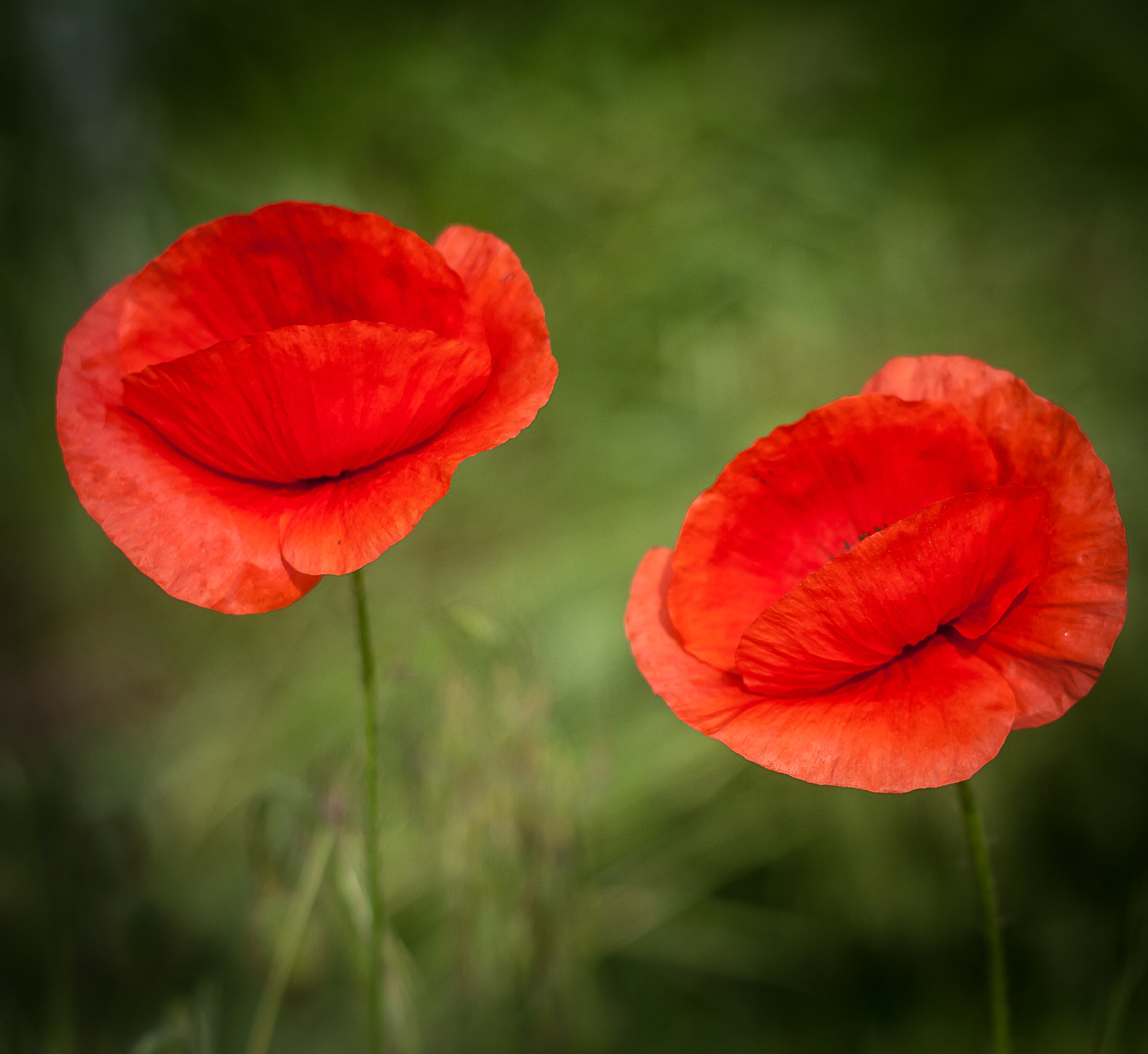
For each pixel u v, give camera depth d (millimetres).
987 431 532
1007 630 523
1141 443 891
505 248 540
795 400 1006
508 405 525
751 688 526
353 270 535
